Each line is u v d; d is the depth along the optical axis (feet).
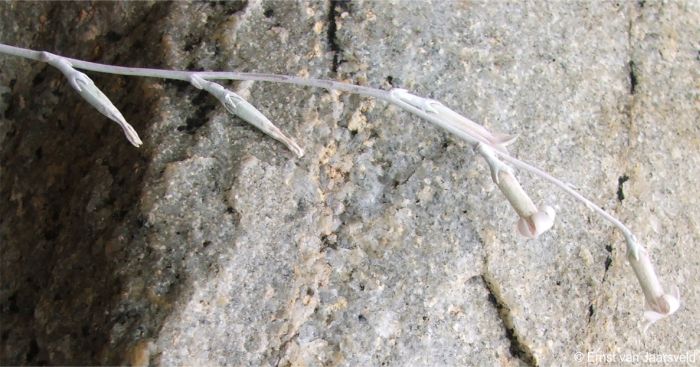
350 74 0.43
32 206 0.43
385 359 0.41
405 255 0.42
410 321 0.41
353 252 0.41
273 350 0.40
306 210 0.41
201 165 0.41
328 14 0.44
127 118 0.42
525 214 0.40
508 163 0.44
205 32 0.43
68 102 0.44
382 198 0.42
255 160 0.41
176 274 0.39
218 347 0.39
